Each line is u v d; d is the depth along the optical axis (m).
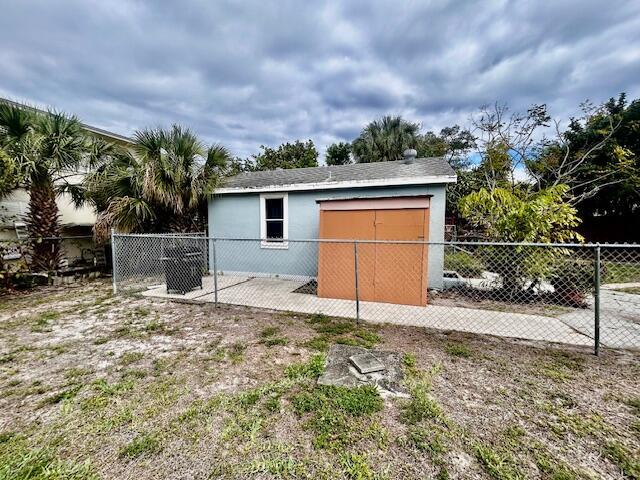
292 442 1.81
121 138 10.95
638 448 1.74
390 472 1.58
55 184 7.79
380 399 2.23
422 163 7.62
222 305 4.95
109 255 8.59
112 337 3.56
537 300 5.05
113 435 1.90
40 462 1.67
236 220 7.89
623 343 3.31
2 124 6.09
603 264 5.68
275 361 2.91
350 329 3.78
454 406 2.15
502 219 5.15
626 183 10.43
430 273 5.90
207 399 2.27
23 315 4.43
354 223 5.28
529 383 2.46
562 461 1.65
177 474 1.59
